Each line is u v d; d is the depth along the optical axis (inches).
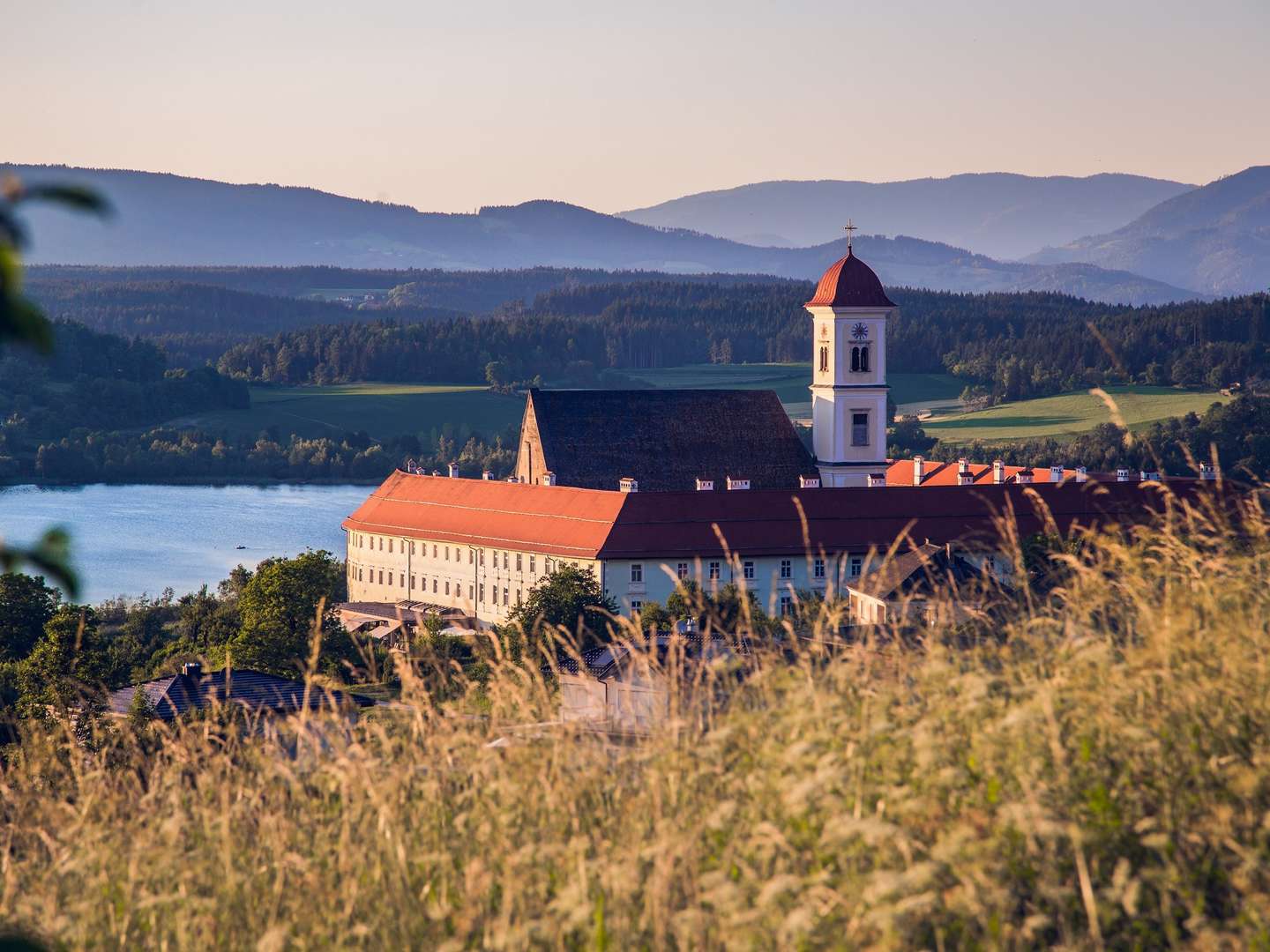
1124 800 1649.9
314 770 2060.8
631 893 1604.3
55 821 2023.9
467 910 1581.0
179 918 1706.4
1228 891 1556.3
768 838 1567.4
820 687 1887.3
